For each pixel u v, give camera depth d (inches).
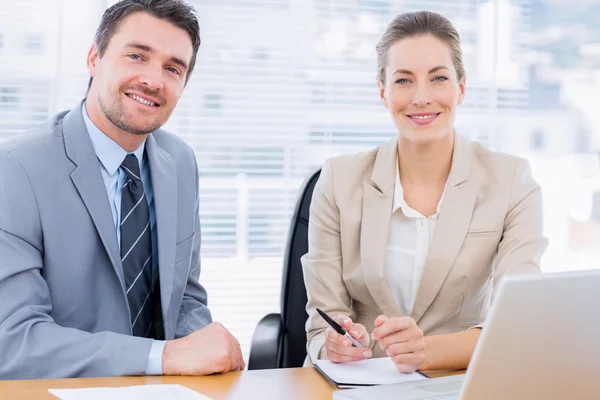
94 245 56.4
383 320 50.8
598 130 120.6
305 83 110.5
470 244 62.6
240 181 109.2
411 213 64.6
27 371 47.1
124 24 58.6
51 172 55.7
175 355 47.3
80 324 56.2
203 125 107.4
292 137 110.6
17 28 100.5
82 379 44.8
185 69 61.7
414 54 62.1
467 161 65.3
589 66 120.0
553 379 32.5
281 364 68.1
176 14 59.9
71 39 102.2
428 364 49.8
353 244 65.4
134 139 60.5
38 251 54.4
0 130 100.4
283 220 111.1
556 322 31.5
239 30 108.0
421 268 63.9
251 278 110.3
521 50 117.5
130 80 58.0
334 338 51.6
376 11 112.3
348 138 112.3
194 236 68.1
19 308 50.4
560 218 120.0
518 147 118.2
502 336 31.3
